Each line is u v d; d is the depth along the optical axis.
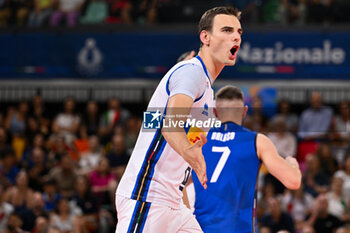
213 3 45.38
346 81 42.31
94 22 45.94
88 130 38.81
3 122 42.66
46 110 43.09
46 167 34.81
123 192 11.08
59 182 32.38
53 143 37.03
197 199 13.80
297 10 44.62
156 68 44.19
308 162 32.03
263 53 42.88
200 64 10.98
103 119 40.06
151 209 10.88
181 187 11.35
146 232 10.87
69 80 45.06
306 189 31.20
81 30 45.12
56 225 29.34
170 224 11.09
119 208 11.16
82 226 29.89
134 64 44.41
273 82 42.69
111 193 31.58
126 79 44.44
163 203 10.91
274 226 28.08
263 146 13.56
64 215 29.69
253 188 13.64
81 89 44.81
